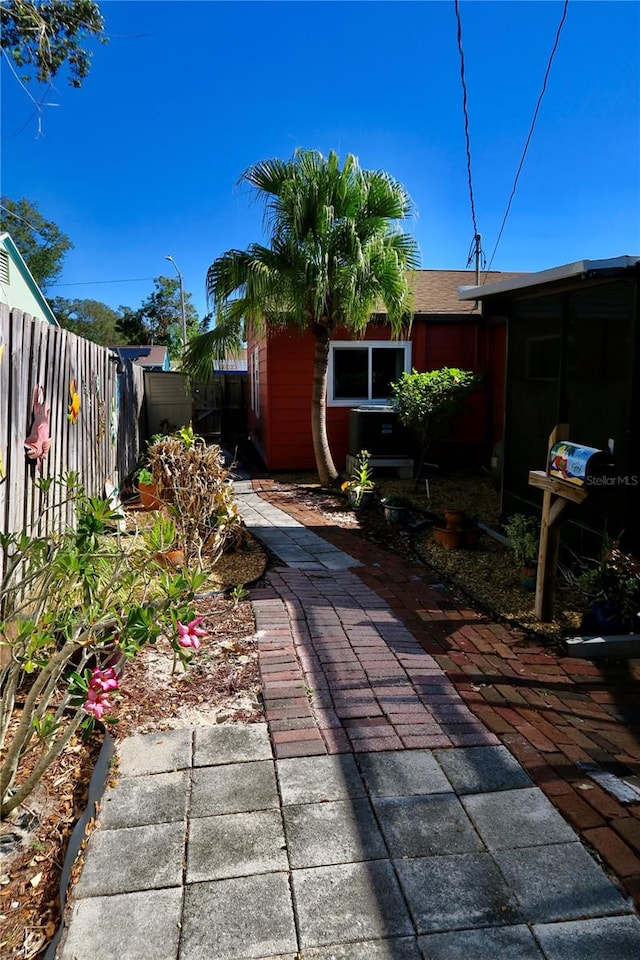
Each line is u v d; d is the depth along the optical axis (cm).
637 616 400
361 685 325
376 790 239
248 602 438
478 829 219
